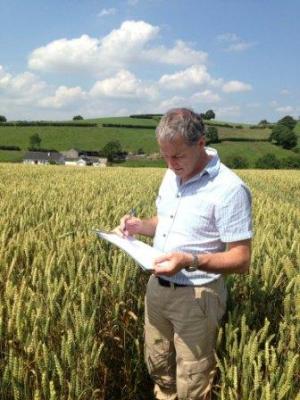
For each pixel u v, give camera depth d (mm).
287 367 2648
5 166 25656
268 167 69688
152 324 3402
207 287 3066
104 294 3660
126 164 77500
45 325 2951
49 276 3406
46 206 6926
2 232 4848
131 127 99312
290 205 10281
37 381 2672
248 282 3816
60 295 3484
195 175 2910
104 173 20594
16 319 2840
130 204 8039
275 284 3576
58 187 11148
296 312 3127
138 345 3504
